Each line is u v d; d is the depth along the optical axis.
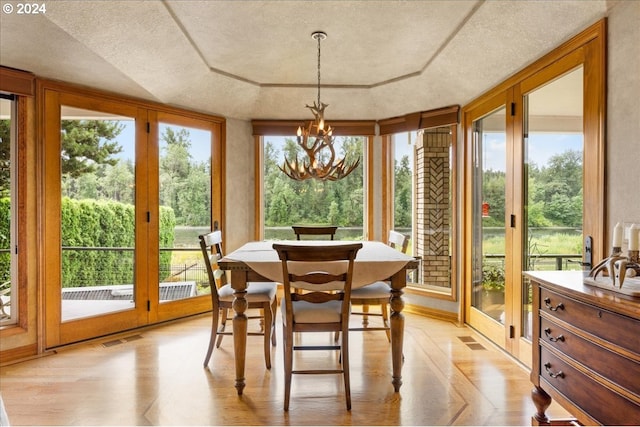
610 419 1.33
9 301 2.85
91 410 2.09
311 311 2.21
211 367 2.66
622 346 1.27
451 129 3.78
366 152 4.43
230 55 3.17
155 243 3.61
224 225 4.14
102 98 3.26
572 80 2.24
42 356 2.85
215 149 4.09
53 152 2.99
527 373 2.56
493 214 3.18
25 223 2.84
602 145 1.96
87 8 2.25
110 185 3.35
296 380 2.47
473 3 2.40
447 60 3.13
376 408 2.12
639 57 1.75
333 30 2.73
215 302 2.70
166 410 2.09
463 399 2.22
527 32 2.40
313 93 3.98
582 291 1.47
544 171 2.53
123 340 3.21
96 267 3.25
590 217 2.05
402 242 3.08
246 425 1.96
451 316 3.78
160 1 2.36
